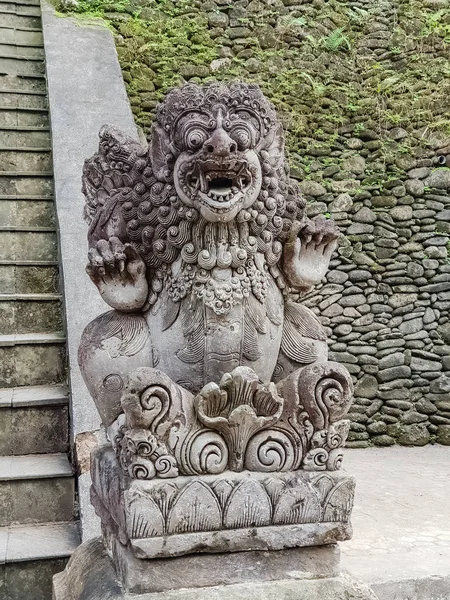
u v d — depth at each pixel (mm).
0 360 3441
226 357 1846
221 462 1729
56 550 2494
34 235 4219
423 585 2346
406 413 5848
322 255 2021
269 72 6309
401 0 6562
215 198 1771
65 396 3186
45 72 5359
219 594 1644
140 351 1897
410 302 5977
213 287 1834
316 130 6207
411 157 6137
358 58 6453
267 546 1729
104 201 2010
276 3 6473
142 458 1666
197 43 6258
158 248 1869
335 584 1734
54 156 4246
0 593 2410
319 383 1771
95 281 1927
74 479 2846
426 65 6344
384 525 3066
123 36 6047
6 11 5988
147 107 6008
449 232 6051
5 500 2775
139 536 1634
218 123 1776
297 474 1771
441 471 4539
